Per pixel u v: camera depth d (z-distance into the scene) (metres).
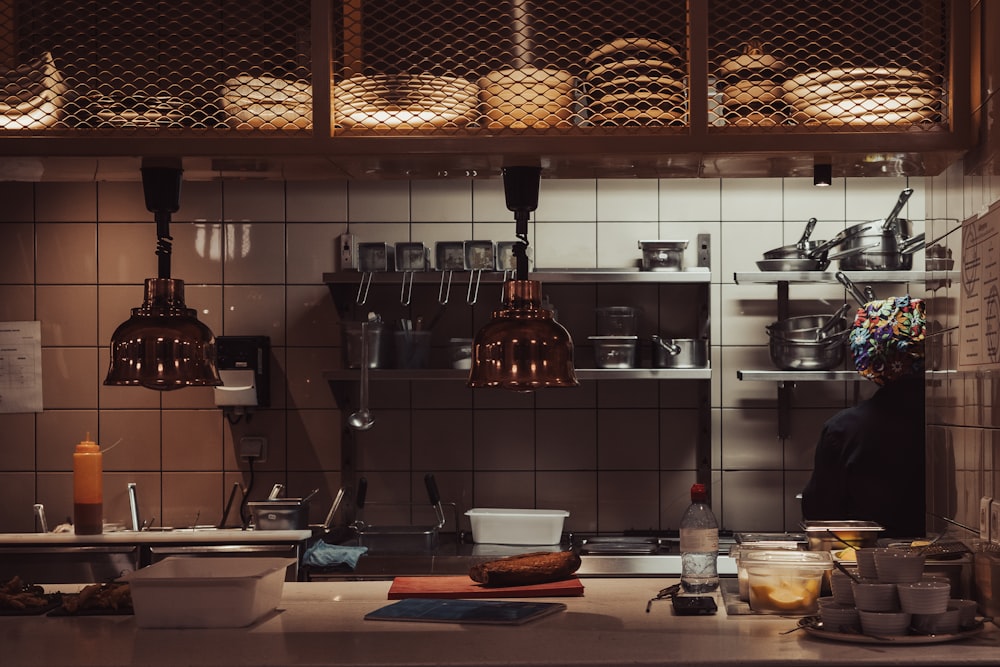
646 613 2.30
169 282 2.36
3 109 2.32
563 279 3.89
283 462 4.27
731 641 2.00
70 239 4.29
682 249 3.96
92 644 2.02
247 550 3.65
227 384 4.12
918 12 2.35
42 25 2.39
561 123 2.31
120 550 3.64
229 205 4.31
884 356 3.13
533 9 2.36
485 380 2.20
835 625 2.03
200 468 4.27
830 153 2.30
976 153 2.24
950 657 1.86
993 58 2.13
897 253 3.81
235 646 2.00
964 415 2.32
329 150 2.29
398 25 2.42
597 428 4.25
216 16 2.40
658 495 4.24
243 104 2.32
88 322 4.29
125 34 2.36
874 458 3.18
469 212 4.29
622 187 4.27
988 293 2.14
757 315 4.22
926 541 2.38
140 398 4.27
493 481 4.26
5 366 4.27
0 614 2.35
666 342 3.91
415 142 2.29
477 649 1.95
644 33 2.42
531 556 2.66
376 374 3.87
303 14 2.35
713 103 2.32
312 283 4.30
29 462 4.27
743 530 4.19
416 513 4.25
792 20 2.38
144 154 2.29
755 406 4.21
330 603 2.44
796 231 4.24
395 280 3.92
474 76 2.42
